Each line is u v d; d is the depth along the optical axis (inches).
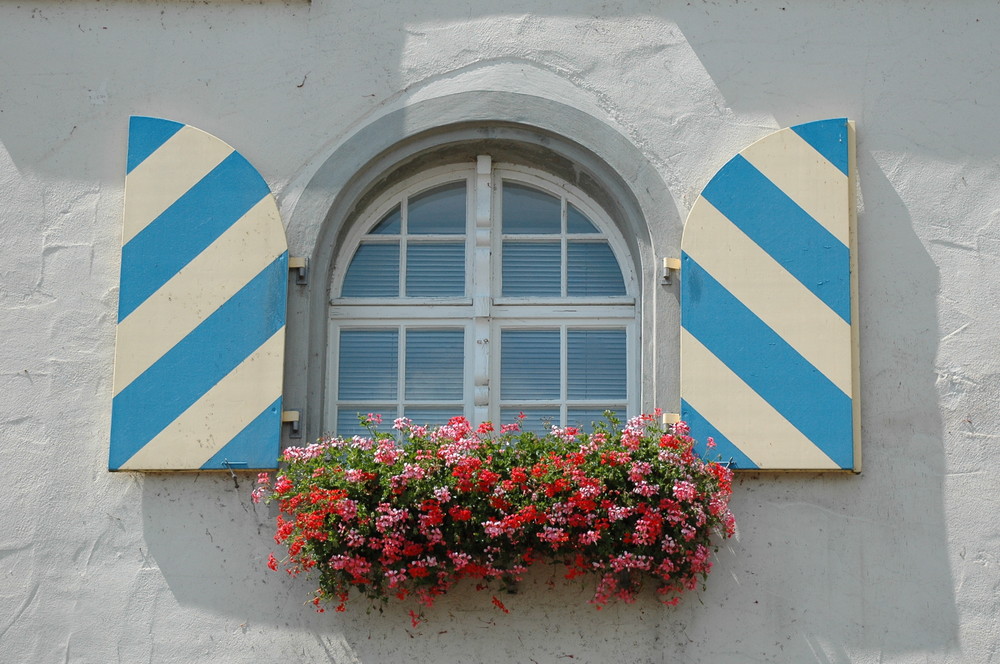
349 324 310.7
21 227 305.6
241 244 298.2
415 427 283.6
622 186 307.6
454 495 273.1
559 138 309.7
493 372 309.6
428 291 314.2
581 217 318.3
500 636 281.3
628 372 308.3
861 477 288.0
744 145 306.0
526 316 311.4
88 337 300.0
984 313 295.7
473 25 314.3
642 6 314.0
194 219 299.6
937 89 307.7
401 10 315.9
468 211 317.4
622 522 273.3
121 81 313.4
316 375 299.7
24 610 286.2
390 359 309.9
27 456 293.7
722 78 309.7
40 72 313.7
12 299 301.7
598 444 277.4
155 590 286.2
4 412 296.0
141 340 293.0
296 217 304.8
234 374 291.6
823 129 299.7
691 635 281.1
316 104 311.7
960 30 310.5
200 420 289.4
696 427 287.3
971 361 293.4
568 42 312.8
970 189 302.4
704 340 291.3
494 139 310.5
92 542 289.1
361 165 308.2
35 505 291.3
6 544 289.3
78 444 294.4
